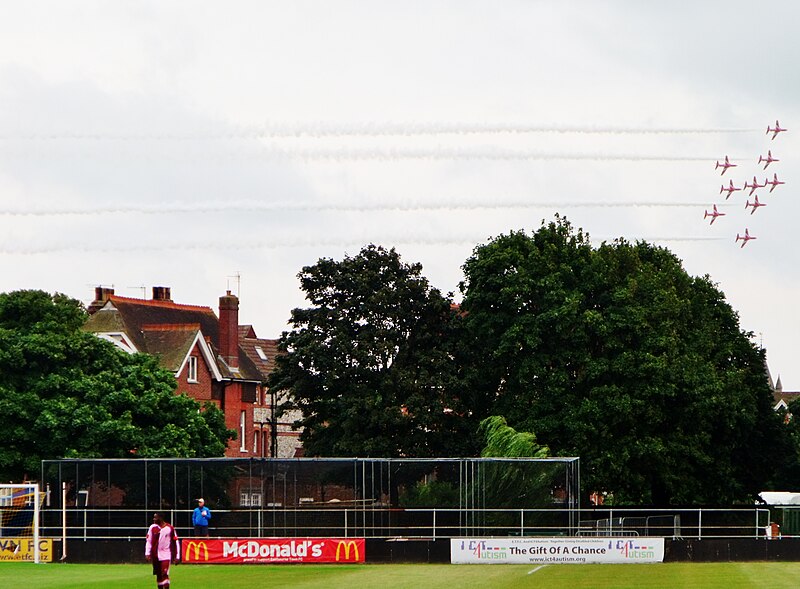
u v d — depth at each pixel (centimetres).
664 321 10638
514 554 7712
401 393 10769
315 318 11094
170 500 7938
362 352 10744
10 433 9812
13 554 7962
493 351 10712
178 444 10312
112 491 7981
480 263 10969
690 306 11394
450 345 11012
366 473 7875
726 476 10838
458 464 7875
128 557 7875
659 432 10469
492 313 10925
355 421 10606
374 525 7831
